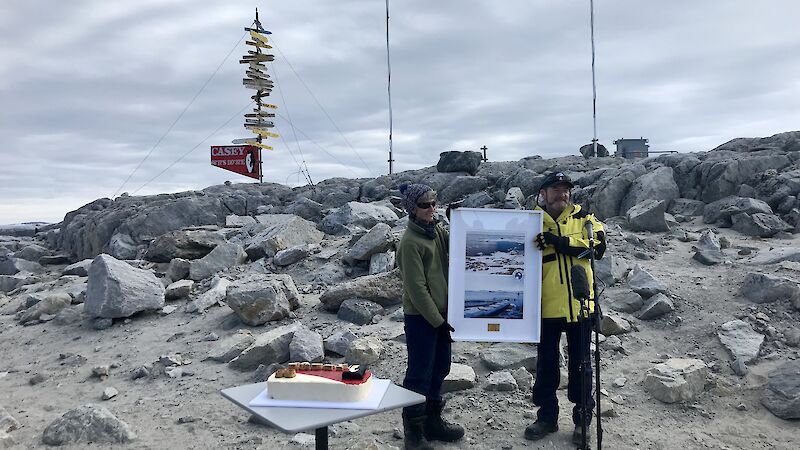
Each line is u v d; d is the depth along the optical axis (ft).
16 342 26.99
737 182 38.52
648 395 18.85
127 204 59.88
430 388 16.12
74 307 30.40
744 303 23.70
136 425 18.38
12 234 73.05
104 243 53.42
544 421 16.57
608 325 22.40
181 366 22.88
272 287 26.53
